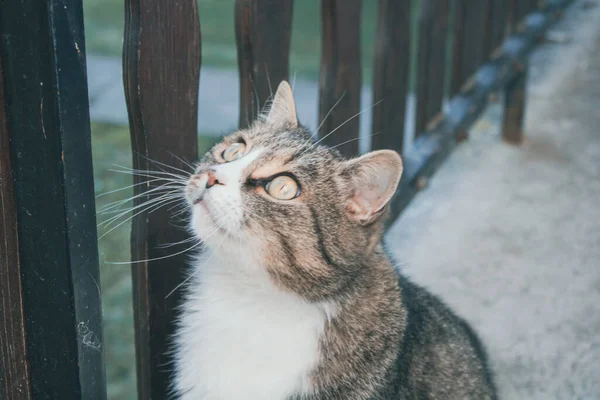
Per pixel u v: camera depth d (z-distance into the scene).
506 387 0.81
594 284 0.95
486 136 1.32
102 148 1.50
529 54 1.26
